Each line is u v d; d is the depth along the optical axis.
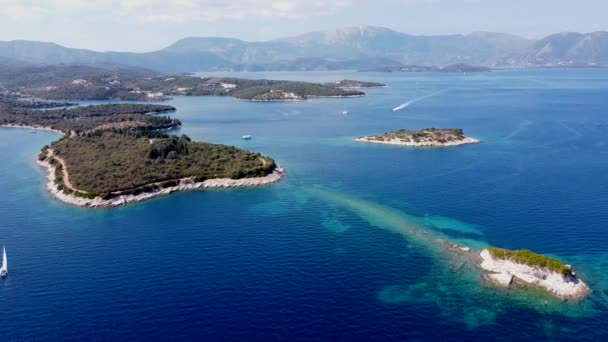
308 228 156.38
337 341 96.81
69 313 107.88
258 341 96.88
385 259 131.88
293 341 96.81
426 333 99.25
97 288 118.62
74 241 149.00
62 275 125.69
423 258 132.12
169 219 169.00
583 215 160.88
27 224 165.50
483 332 99.25
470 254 134.00
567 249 135.88
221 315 105.81
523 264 119.88
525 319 103.50
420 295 113.19
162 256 136.38
